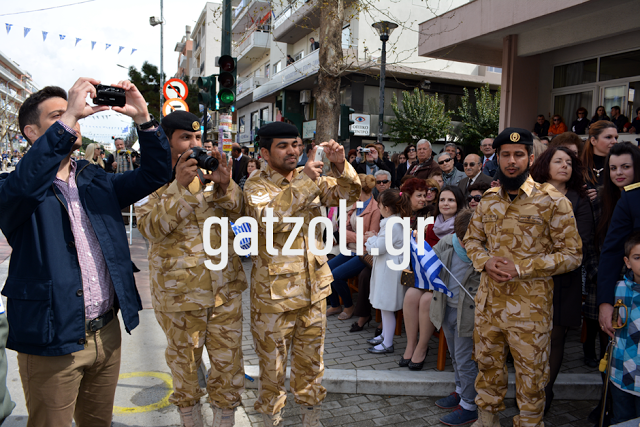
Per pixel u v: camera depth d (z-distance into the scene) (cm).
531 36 1024
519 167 261
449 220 395
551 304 267
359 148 893
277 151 269
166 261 261
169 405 332
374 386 349
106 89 196
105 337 206
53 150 176
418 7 1820
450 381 346
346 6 1030
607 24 866
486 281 279
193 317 261
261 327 264
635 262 243
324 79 899
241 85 3022
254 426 305
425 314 364
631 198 264
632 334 247
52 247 188
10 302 188
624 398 252
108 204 210
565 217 257
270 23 2638
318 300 270
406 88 1905
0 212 177
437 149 1923
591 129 403
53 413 193
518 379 267
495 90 2038
